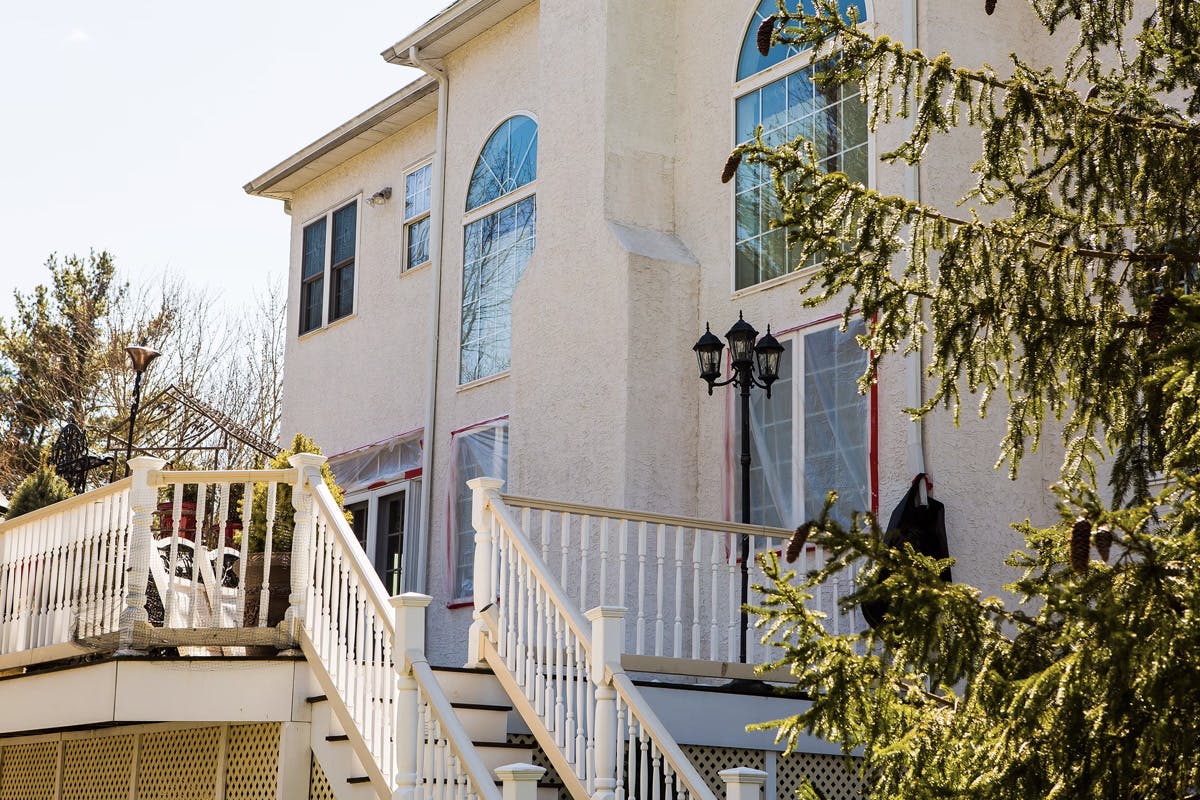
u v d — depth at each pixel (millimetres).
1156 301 5160
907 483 10305
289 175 19500
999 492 10156
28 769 11523
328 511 9102
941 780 4648
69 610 9742
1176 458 4484
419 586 15328
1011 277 5875
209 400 32719
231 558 13398
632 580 11555
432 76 16812
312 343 18953
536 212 13953
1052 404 6047
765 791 9242
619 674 7578
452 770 7461
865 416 10766
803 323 11430
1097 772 4164
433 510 15641
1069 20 10711
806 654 4844
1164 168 5852
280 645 9117
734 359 10797
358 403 17766
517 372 13211
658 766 7215
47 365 31984
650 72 13109
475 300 15758
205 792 9484
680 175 12984
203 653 10156
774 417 11570
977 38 10867
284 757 8844
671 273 12367
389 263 17734
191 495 17766
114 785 10367
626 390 11867
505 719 8641
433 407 15938
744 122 12430
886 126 10898
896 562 4547
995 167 5973
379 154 18359
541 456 12727
